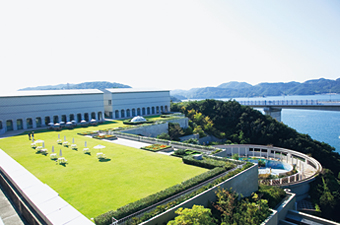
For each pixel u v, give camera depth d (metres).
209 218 17.39
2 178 30.31
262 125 84.94
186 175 28.44
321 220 27.97
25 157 35.69
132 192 23.59
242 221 21.67
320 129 173.00
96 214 19.39
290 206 32.16
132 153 38.22
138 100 92.12
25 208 22.12
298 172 49.88
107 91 86.31
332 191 44.97
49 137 51.44
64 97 71.06
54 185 25.31
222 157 35.03
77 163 32.84
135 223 17.53
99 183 25.86
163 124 66.38
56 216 18.48
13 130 61.25
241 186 28.41
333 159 72.06
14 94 63.81
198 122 89.69
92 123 69.75
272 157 62.91
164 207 19.88
